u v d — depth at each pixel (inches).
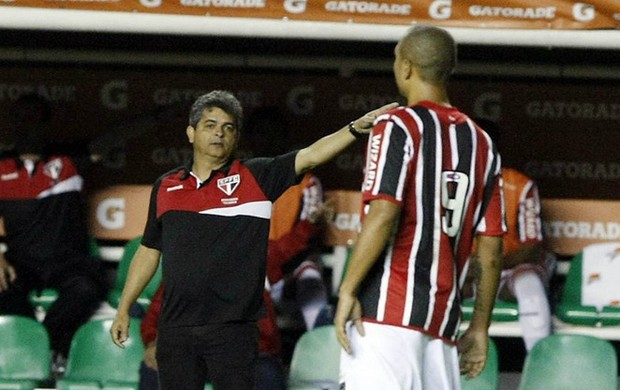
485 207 753.6
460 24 1079.6
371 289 733.3
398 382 724.7
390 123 725.3
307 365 1055.6
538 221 1176.8
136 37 1218.6
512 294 1160.8
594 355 1047.0
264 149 1175.6
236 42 1227.2
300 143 1277.1
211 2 1086.4
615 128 1268.5
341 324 713.6
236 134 858.1
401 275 729.0
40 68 1274.6
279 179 850.1
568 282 1211.2
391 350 726.5
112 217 1277.1
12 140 1277.1
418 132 726.5
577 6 1078.4
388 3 1081.4
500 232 753.0
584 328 1176.2
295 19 1084.5
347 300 715.4
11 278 1163.9
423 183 725.3
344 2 1083.3
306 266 1176.2
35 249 1183.6
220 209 845.2
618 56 1228.5
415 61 741.3
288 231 1162.6
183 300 842.2
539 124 1270.9
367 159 732.0
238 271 842.8
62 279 1176.8
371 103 1272.1
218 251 840.3
